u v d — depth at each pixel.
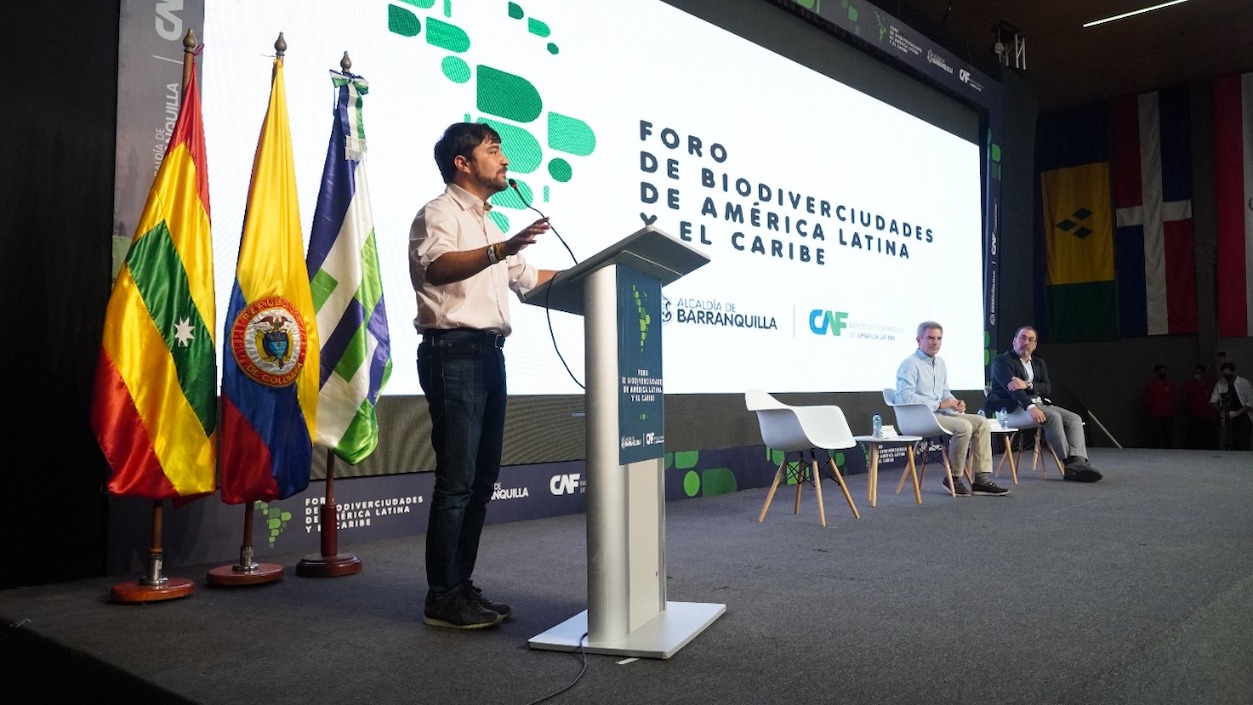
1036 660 1.94
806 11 6.74
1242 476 6.73
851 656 2.00
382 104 4.18
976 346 8.73
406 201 4.24
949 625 2.28
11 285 3.10
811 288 6.74
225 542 3.55
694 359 5.73
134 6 3.39
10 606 2.74
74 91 3.27
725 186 6.09
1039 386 6.55
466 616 2.34
